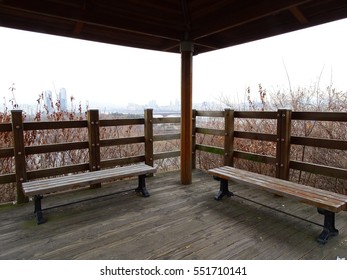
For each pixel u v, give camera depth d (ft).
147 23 10.04
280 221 8.14
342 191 11.53
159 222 8.04
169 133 14.26
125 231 7.43
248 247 6.54
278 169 10.56
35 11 7.50
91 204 9.63
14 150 9.53
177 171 14.79
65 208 9.23
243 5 8.76
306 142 9.82
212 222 8.05
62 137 13.98
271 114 10.80
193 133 14.88
